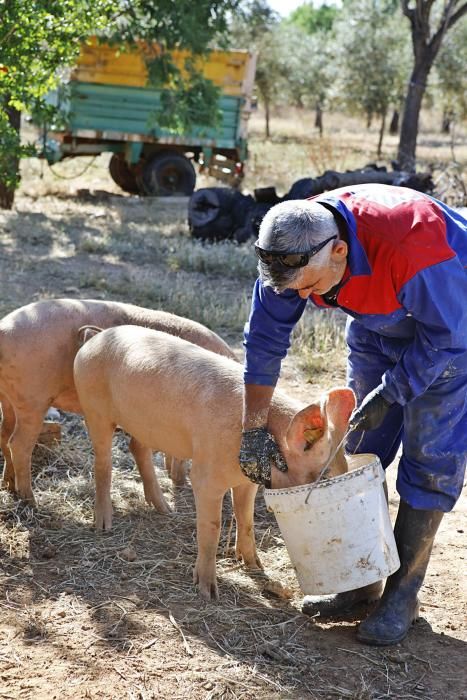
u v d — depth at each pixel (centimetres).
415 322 342
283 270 306
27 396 473
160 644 356
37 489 498
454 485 367
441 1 3052
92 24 759
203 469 390
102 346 444
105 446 456
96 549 435
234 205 1283
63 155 1695
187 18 1370
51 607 380
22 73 723
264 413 360
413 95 2147
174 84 1465
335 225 312
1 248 1139
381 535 354
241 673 340
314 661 353
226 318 861
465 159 2842
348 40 3038
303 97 3738
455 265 321
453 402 352
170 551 440
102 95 1622
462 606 402
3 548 431
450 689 341
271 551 450
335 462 356
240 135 1773
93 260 1109
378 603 379
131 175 1822
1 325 479
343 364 759
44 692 322
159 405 408
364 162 2444
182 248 1176
